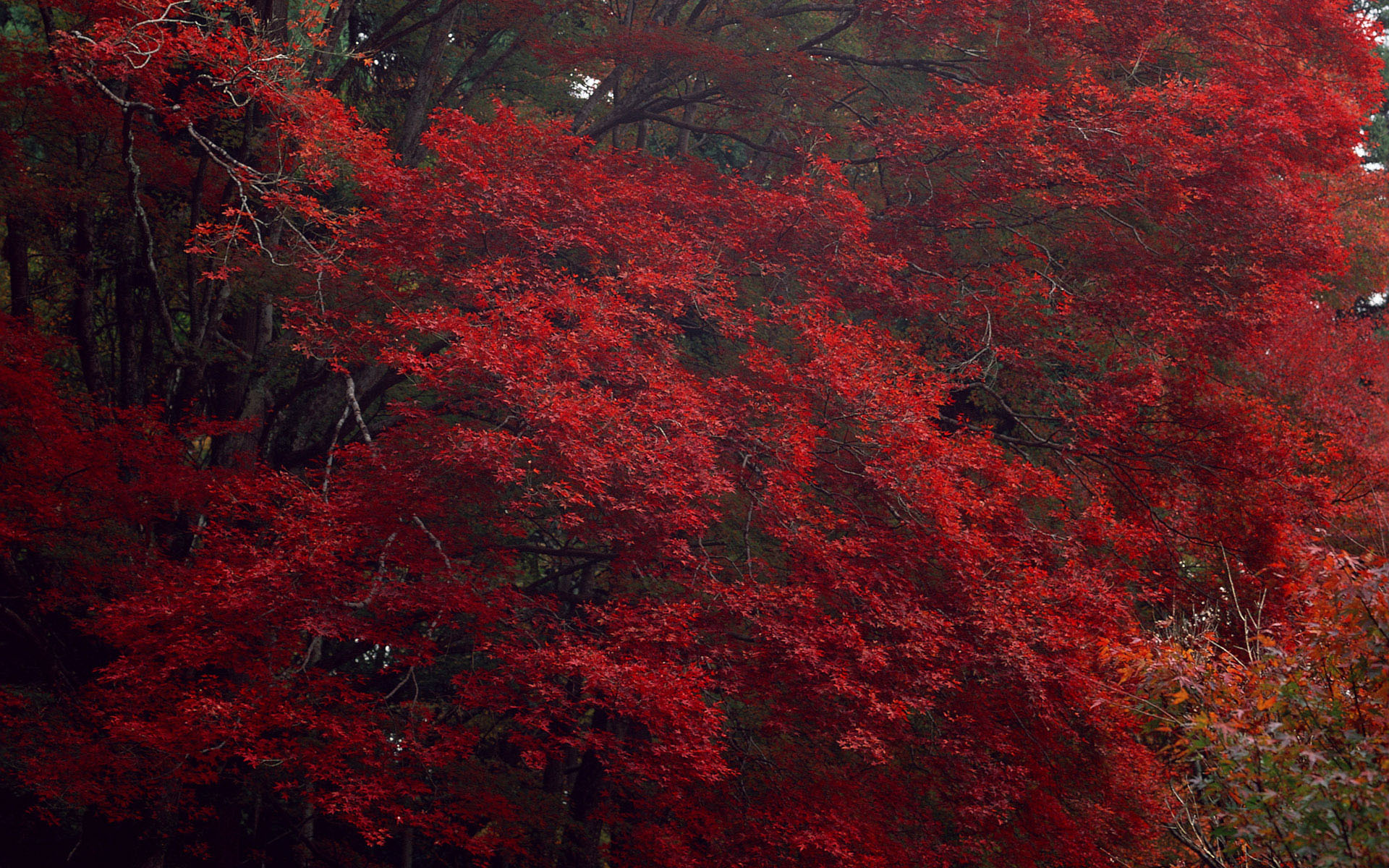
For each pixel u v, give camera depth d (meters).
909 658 8.94
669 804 8.70
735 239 12.02
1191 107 13.02
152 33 9.26
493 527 11.26
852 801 9.00
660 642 8.45
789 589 8.88
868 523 10.19
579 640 8.76
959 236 15.55
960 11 13.34
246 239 11.82
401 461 8.68
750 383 11.20
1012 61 13.85
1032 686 8.96
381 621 8.45
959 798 9.19
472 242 10.98
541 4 15.62
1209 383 15.09
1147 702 6.44
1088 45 14.11
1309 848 4.58
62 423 9.31
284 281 11.39
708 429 9.52
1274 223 12.84
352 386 10.38
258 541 9.45
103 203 12.55
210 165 12.62
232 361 12.68
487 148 11.09
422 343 13.53
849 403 10.04
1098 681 8.98
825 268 12.03
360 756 8.51
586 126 18.27
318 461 13.47
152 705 8.20
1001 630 9.26
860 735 8.24
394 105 18.66
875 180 17.52
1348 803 4.45
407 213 10.35
